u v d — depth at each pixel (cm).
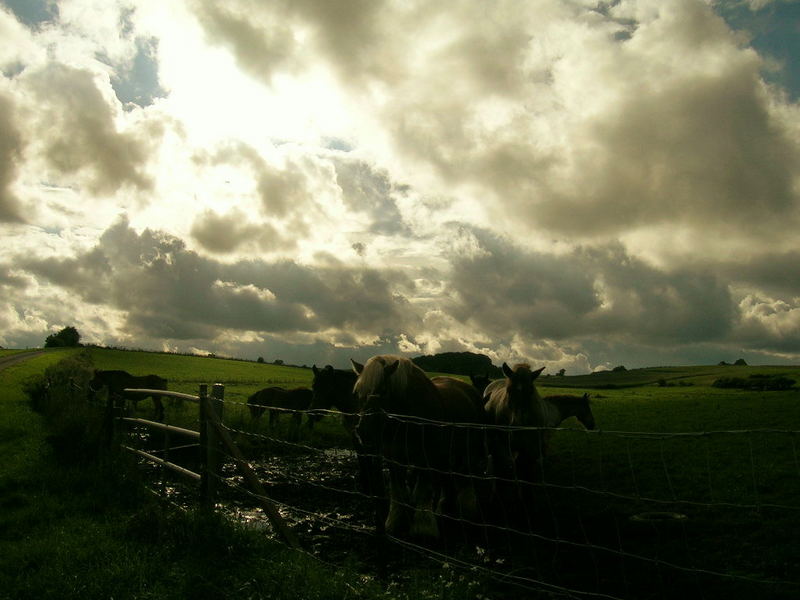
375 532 522
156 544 540
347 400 1065
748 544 649
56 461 877
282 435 1786
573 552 619
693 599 496
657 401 3869
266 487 991
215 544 507
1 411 1684
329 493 947
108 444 889
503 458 822
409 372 695
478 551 600
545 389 6569
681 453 1373
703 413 2770
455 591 438
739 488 992
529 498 808
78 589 441
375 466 534
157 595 430
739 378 6981
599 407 3531
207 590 432
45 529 605
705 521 748
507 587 507
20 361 4800
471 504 789
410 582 473
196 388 3919
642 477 1138
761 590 515
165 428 705
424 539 659
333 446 1714
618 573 555
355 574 464
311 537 667
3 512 673
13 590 445
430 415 700
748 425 2239
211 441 594
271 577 445
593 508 833
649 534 704
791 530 691
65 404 1423
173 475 862
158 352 8850
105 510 670
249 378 5828
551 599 485
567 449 1560
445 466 725
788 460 1231
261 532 567
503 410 820
